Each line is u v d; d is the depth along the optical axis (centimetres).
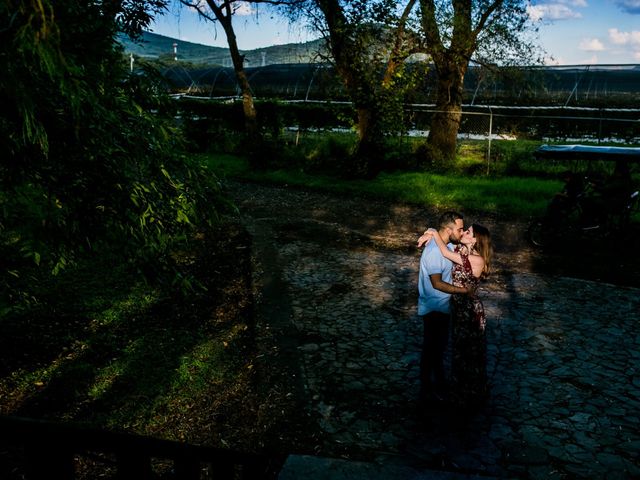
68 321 692
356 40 1712
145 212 389
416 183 1673
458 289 468
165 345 637
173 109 414
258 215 1326
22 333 650
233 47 1911
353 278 868
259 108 2377
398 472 362
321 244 1076
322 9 1770
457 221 484
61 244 427
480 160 1986
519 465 409
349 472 361
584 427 459
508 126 2756
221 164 2017
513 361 582
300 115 2564
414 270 914
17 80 228
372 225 1241
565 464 411
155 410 508
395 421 471
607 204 1013
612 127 2495
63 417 495
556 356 594
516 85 2019
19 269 526
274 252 1012
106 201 372
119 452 133
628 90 2753
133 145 355
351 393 520
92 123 314
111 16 313
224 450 169
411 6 1758
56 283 801
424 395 507
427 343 495
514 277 880
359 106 1767
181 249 1019
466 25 1802
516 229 1212
